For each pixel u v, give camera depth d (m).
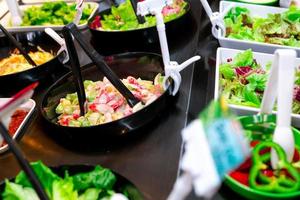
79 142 0.86
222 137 0.42
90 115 0.90
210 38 1.30
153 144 0.83
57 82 0.98
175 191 0.42
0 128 0.54
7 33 1.17
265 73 1.02
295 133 0.75
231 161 0.42
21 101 0.57
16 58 1.28
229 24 1.31
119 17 1.46
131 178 0.75
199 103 0.96
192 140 0.40
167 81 0.94
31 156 0.84
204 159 0.40
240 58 1.08
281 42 1.22
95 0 1.77
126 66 1.08
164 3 0.88
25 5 1.80
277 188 0.63
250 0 1.53
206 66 1.13
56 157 0.83
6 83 1.09
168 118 0.91
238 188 0.65
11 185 0.66
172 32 1.31
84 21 1.55
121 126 0.82
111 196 0.65
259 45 1.16
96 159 0.81
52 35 1.13
